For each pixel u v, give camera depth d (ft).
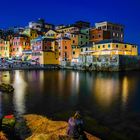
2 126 56.75
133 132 58.90
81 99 104.01
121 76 224.12
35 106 89.04
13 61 365.81
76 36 371.35
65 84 162.61
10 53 407.85
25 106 88.89
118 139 54.29
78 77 216.13
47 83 167.94
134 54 326.03
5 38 416.26
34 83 167.73
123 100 101.96
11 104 92.32
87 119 70.38
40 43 353.72
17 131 54.44
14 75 234.58
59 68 350.23
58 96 111.96
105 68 293.84
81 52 350.84
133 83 167.53
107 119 70.69
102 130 60.29
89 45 343.87
